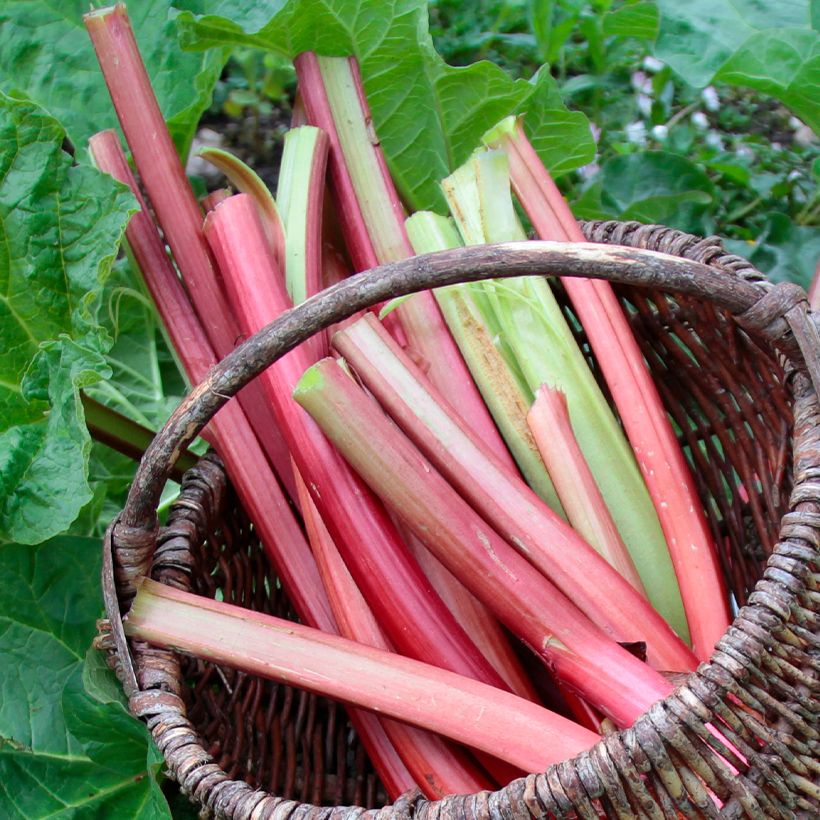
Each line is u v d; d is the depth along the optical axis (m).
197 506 0.99
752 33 1.37
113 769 1.05
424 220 1.13
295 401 0.90
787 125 2.05
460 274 0.77
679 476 0.99
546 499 1.03
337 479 0.89
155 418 1.35
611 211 1.61
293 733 1.04
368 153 1.19
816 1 1.33
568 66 2.07
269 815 0.73
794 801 0.71
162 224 1.13
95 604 1.13
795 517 0.74
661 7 1.42
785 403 0.98
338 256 1.25
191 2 1.34
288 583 1.02
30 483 1.05
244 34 1.24
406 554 0.89
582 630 0.81
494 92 1.31
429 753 0.85
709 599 0.94
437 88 1.31
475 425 1.05
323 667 0.82
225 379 0.79
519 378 1.08
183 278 1.13
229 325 1.12
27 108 1.10
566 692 0.91
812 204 1.75
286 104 2.22
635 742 0.67
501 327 1.08
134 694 0.84
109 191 1.10
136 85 1.13
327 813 0.72
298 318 0.77
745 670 0.68
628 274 0.78
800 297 0.82
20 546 1.11
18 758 1.04
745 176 1.77
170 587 0.89
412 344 1.08
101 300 1.27
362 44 1.26
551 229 1.08
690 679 0.68
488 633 0.96
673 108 2.04
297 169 1.12
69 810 1.03
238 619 0.85
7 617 1.09
